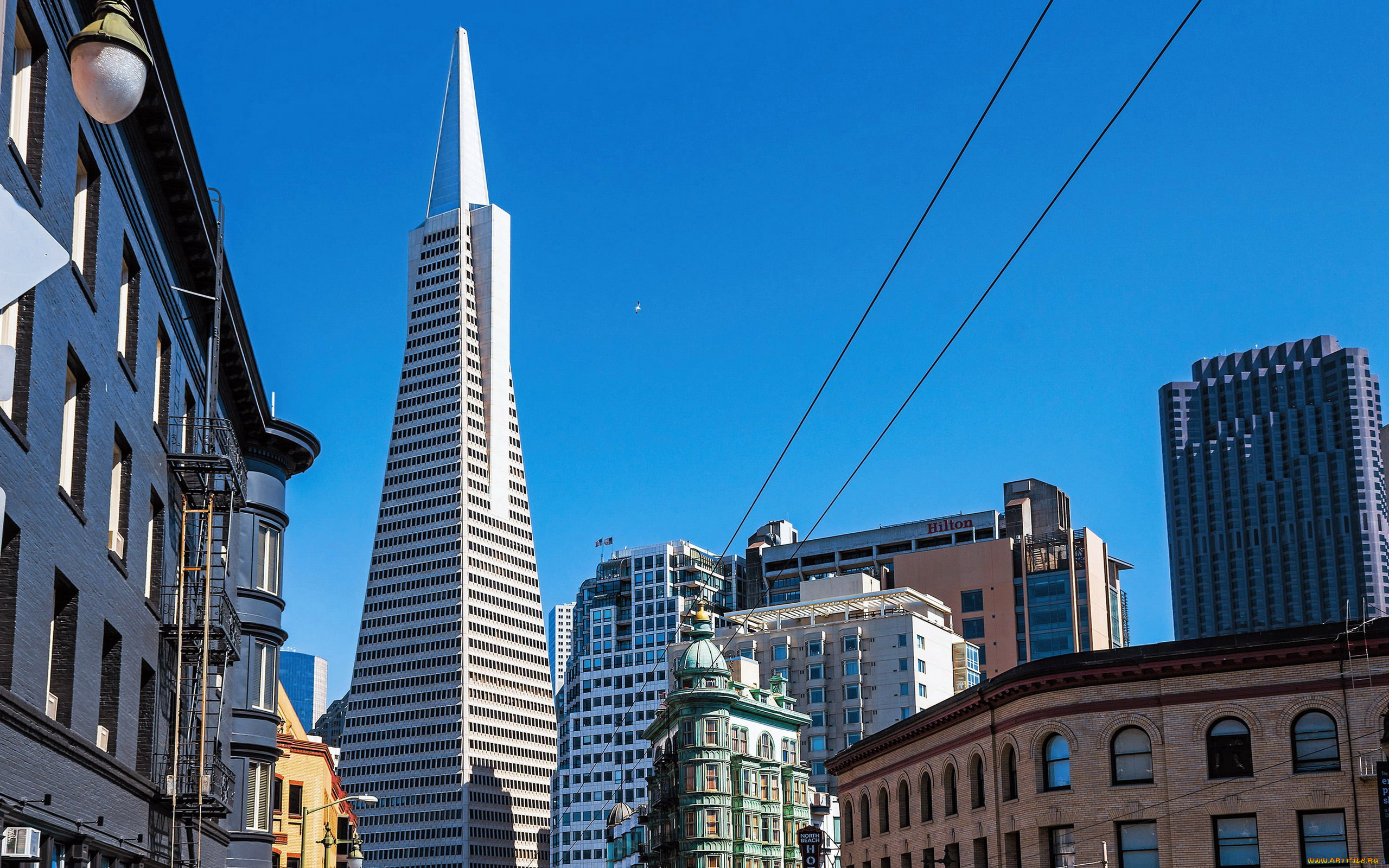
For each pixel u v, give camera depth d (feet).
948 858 188.65
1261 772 147.43
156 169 106.42
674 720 352.28
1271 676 149.59
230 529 149.79
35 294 75.15
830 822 364.58
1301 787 144.66
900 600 536.01
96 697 91.61
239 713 157.58
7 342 73.61
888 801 219.41
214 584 129.49
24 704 72.64
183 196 111.34
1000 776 173.58
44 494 78.48
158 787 108.88
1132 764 157.07
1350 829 141.28
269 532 167.22
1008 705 172.55
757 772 343.26
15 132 74.38
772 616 547.49
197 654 119.24
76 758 85.46
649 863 362.74
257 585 164.04
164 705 116.78
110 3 33.42
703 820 329.52
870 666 513.86
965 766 185.26
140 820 106.11
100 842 92.48
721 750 335.26
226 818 144.87
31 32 75.15
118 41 32.58
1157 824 152.56
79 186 90.43
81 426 88.89
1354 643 145.07
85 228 90.33
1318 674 147.02
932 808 198.80
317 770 238.68
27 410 74.23
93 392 90.58
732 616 550.36
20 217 22.88
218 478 127.03
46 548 79.30
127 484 102.32
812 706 518.78
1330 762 144.77
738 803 334.65
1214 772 150.71
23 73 75.97
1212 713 151.94
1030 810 164.45
